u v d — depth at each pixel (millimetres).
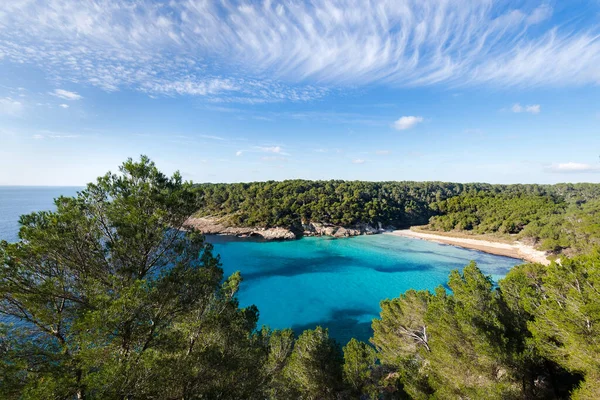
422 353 16750
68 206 9883
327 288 58812
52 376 7344
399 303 23625
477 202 132125
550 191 155000
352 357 19281
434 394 14727
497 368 13625
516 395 13086
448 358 14250
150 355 8477
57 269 9336
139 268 9805
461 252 89125
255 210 121188
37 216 9477
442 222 124125
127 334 8648
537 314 13383
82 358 7500
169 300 9539
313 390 19312
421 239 110688
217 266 12008
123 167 10406
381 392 19062
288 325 42562
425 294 22297
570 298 11883
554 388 14211
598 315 10227
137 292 8109
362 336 38812
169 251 10742
